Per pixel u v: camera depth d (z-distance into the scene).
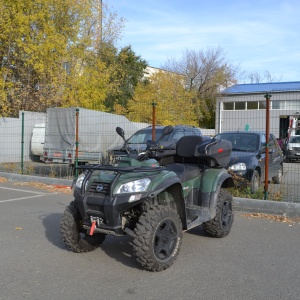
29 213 8.27
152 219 4.69
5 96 20.83
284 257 5.50
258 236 6.62
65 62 22.41
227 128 18.48
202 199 6.00
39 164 18.75
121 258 5.43
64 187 11.73
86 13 23.38
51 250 5.78
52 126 14.30
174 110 28.88
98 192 4.91
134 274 4.82
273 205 8.22
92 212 4.86
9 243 6.11
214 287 4.43
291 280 4.64
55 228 7.04
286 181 12.48
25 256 5.50
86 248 5.58
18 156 20.06
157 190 4.70
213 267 5.09
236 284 4.52
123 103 36.88
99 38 25.05
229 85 42.50
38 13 21.08
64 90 22.16
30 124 20.67
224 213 6.49
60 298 4.13
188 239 6.42
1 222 7.45
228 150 6.45
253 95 35.91
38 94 21.98
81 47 23.36
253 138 10.98
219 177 6.16
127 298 4.13
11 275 4.79
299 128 28.94
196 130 14.46
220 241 6.31
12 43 21.05
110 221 4.73
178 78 39.19
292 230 7.02
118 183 4.79
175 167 5.97
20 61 21.91
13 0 20.42
